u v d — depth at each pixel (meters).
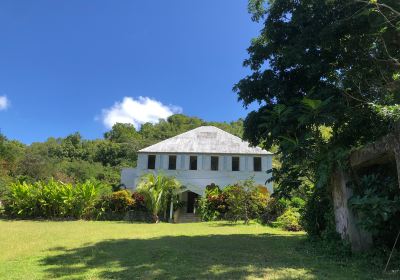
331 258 8.23
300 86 11.10
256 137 11.72
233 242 11.11
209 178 31.27
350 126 10.03
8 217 25.53
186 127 70.50
